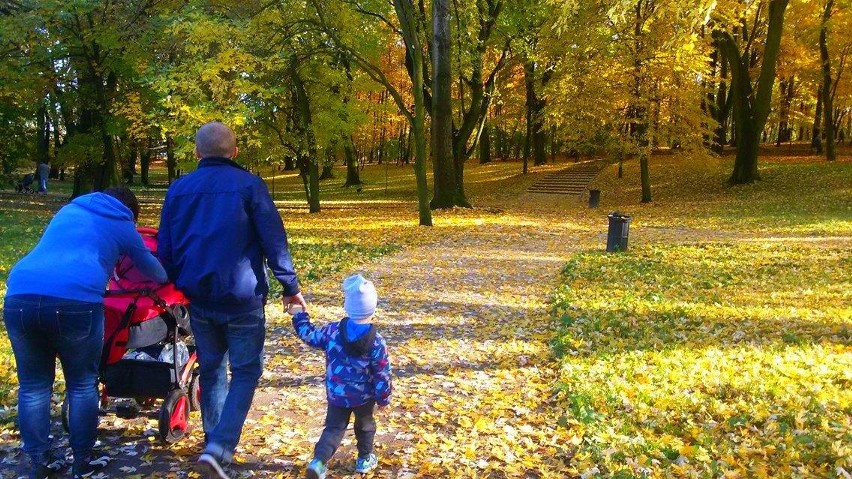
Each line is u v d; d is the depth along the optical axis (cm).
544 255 1415
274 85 2095
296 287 356
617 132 2714
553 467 394
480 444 430
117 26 2133
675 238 1728
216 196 338
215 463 316
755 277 1112
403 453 414
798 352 639
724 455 398
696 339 710
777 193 2644
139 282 389
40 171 3422
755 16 3150
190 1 1914
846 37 3072
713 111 3834
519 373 604
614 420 462
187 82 1648
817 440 409
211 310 342
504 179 3875
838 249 1409
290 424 459
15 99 2247
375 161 6981
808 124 3925
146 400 461
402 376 590
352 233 1820
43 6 1880
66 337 328
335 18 2309
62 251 334
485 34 2573
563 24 1249
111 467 372
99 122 2391
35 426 335
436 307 897
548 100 3212
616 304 891
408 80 4269
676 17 902
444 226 1991
